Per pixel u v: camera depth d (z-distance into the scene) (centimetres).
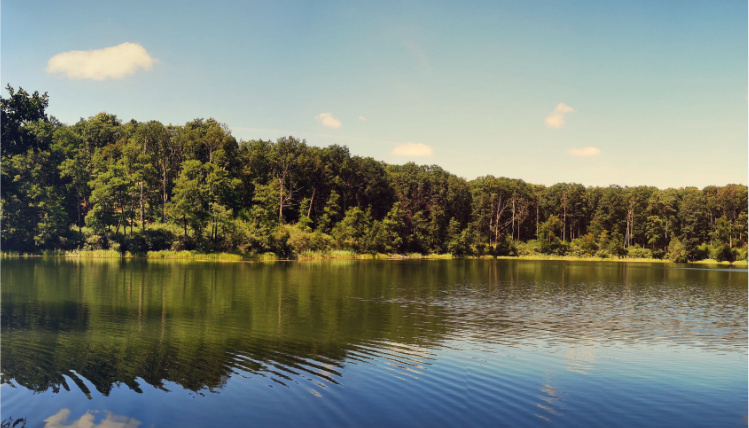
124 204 10488
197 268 7681
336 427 1509
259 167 14688
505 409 1711
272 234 11000
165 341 2603
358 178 15900
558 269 10344
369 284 6000
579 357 2509
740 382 2092
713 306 4684
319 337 2795
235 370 2084
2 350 2348
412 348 2588
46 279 5512
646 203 17938
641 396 1894
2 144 6825
